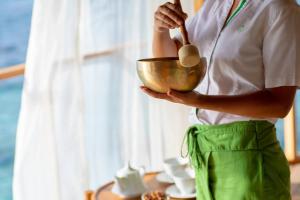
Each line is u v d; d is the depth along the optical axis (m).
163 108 2.82
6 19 11.44
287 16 1.30
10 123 9.26
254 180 1.39
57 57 2.40
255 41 1.35
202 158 1.49
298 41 1.30
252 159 1.39
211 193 1.48
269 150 1.41
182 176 1.94
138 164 2.77
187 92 1.26
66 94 2.46
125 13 2.63
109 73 2.64
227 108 1.29
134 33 2.67
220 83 1.41
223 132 1.42
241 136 1.39
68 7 2.39
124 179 1.85
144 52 2.70
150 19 2.68
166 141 2.85
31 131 2.41
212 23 1.47
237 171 1.41
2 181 7.62
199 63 1.23
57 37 2.38
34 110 2.40
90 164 2.67
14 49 11.53
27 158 2.43
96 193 1.90
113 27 2.61
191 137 1.51
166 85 1.24
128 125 2.73
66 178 2.53
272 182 1.41
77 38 2.43
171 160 2.07
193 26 1.55
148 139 2.78
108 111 2.67
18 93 9.91
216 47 1.41
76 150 2.52
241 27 1.37
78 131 2.52
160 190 1.90
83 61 2.57
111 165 2.71
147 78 1.25
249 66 1.36
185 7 2.77
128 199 1.83
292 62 1.29
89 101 2.64
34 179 2.46
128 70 2.68
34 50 2.35
